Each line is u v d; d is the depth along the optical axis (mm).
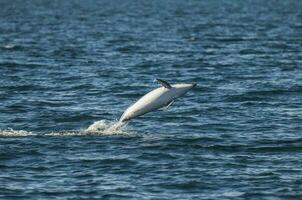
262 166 77500
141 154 81438
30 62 161875
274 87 126875
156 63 163125
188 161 79000
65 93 122000
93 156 80688
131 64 161125
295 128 95500
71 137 89375
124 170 75875
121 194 68938
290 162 79062
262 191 69875
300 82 133250
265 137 90375
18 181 72562
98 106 111375
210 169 76375
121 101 116062
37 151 82562
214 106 110000
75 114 104312
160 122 98750
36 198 67938
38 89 125625
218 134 92125
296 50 192750
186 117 102062
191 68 155250
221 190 70188
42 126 97312
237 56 177625
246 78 139500
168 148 84188
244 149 84312
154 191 69875
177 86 82625
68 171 75688
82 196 68438
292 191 69875
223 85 130625
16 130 94500
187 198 68062
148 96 82625
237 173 75000
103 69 152000
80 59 169500
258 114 104438
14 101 114000
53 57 172875
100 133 91938
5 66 154750
